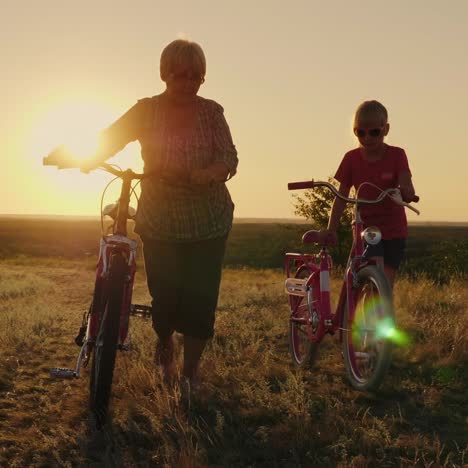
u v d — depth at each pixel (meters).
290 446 3.90
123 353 5.94
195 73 4.50
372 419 4.37
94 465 3.69
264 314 8.68
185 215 4.63
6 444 4.00
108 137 4.57
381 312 4.74
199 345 4.98
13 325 8.20
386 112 5.43
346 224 23.27
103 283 4.41
